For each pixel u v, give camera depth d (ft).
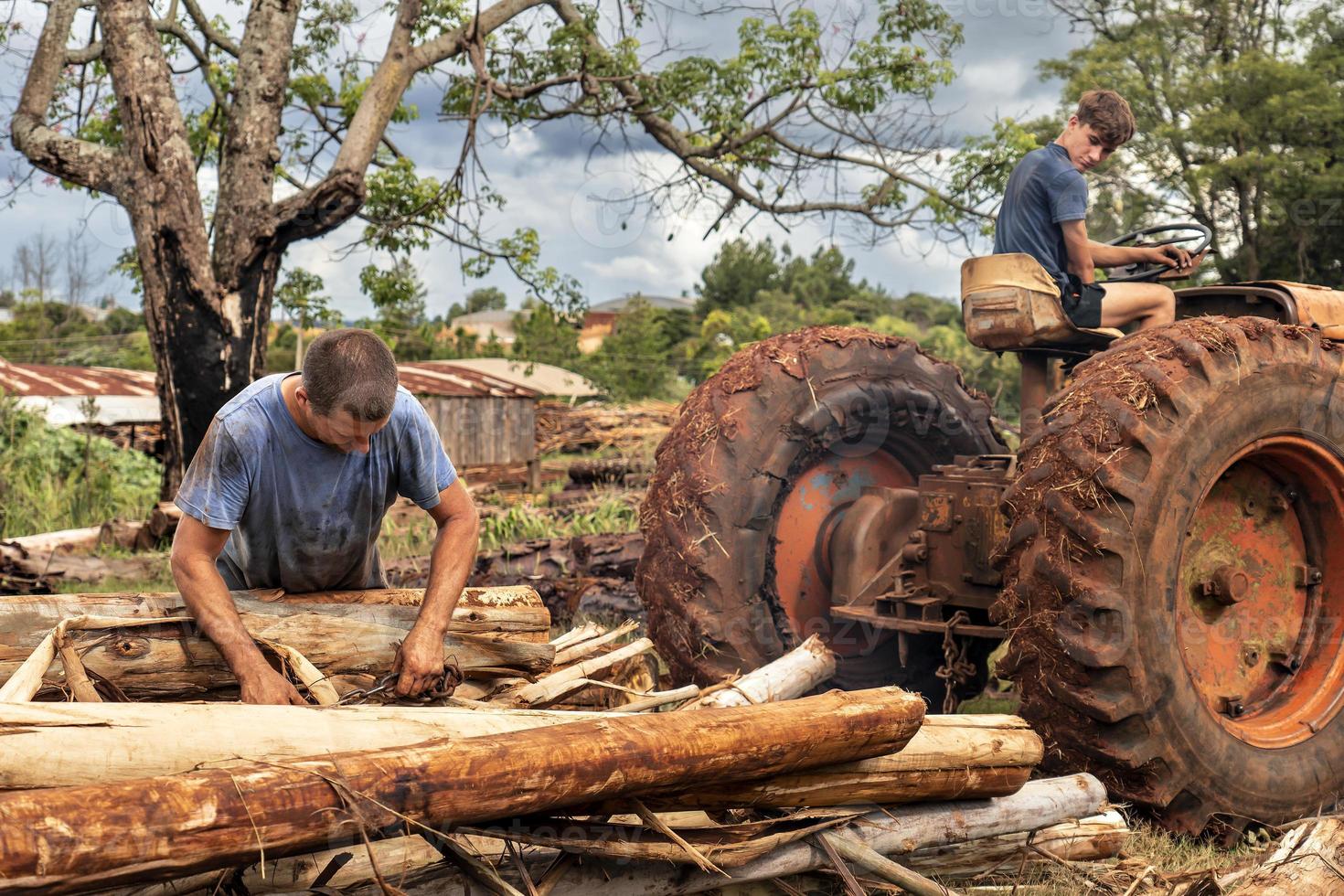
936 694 14.15
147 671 8.50
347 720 7.23
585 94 40.52
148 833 5.52
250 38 31.94
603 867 7.34
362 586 10.46
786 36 38.01
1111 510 10.06
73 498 40.47
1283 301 12.81
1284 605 12.08
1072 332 13.00
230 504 8.83
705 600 12.37
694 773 7.27
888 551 13.65
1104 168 58.29
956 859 9.01
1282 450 11.37
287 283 47.70
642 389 136.98
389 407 8.61
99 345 168.14
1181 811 10.51
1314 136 76.54
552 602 21.26
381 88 32.48
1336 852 9.48
